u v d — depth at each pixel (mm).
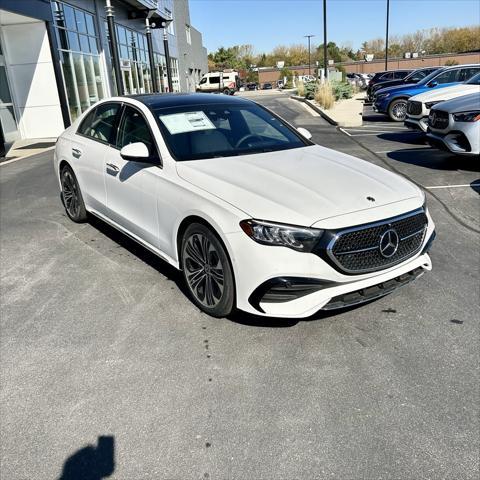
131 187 4172
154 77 23953
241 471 2213
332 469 2215
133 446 2375
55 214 6223
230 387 2791
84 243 5129
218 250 3221
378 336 3268
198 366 2986
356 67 76625
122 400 2701
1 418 2580
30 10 13703
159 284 4102
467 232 5242
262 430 2461
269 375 2889
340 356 3059
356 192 3326
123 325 3471
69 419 2564
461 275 4168
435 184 7234
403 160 9117
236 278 3117
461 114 7703
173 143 3949
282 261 2953
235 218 3070
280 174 3547
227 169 3619
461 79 14664
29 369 2992
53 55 15258
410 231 3332
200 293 3584
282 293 3004
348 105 23109
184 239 3574
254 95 40062
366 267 3105
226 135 4238
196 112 4395
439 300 3738
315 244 2945
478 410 2568
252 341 3236
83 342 3271
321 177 3527
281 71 80688
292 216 2994
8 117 15016
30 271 4453
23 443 2412
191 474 2203
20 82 15383
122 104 4684
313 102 24156
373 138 12297
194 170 3617
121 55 23469
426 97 11086
